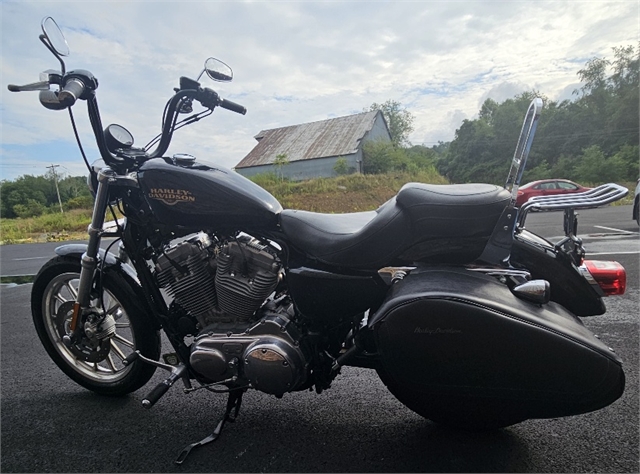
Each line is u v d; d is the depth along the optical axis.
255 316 2.04
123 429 2.21
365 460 1.90
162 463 1.93
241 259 1.96
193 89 2.20
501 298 1.61
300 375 1.92
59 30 1.98
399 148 34.66
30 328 3.93
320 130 37.94
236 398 2.09
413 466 1.85
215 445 2.05
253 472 1.85
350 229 1.94
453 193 1.73
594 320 3.38
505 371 1.59
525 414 1.70
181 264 2.01
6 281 6.35
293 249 2.00
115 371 2.57
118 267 2.36
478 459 1.88
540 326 1.54
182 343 2.19
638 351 2.81
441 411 1.87
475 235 1.70
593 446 1.94
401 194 1.78
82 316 2.35
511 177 1.79
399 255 1.80
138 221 2.15
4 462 1.98
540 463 1.84
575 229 1.92
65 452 2.04
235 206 1.94
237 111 2.39
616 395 1.58
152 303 2.23
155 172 1.99
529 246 1.88
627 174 28.73
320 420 2.23
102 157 2.13
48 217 18.64
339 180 23.02
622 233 7.38
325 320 1.97
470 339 1.58
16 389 2.70
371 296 1.87
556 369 1.55
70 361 2.57
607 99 37.56
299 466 1.88
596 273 1.87
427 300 1.58
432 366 1.64
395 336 1.64
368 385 2.61
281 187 21.48
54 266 2.46
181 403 2.46
